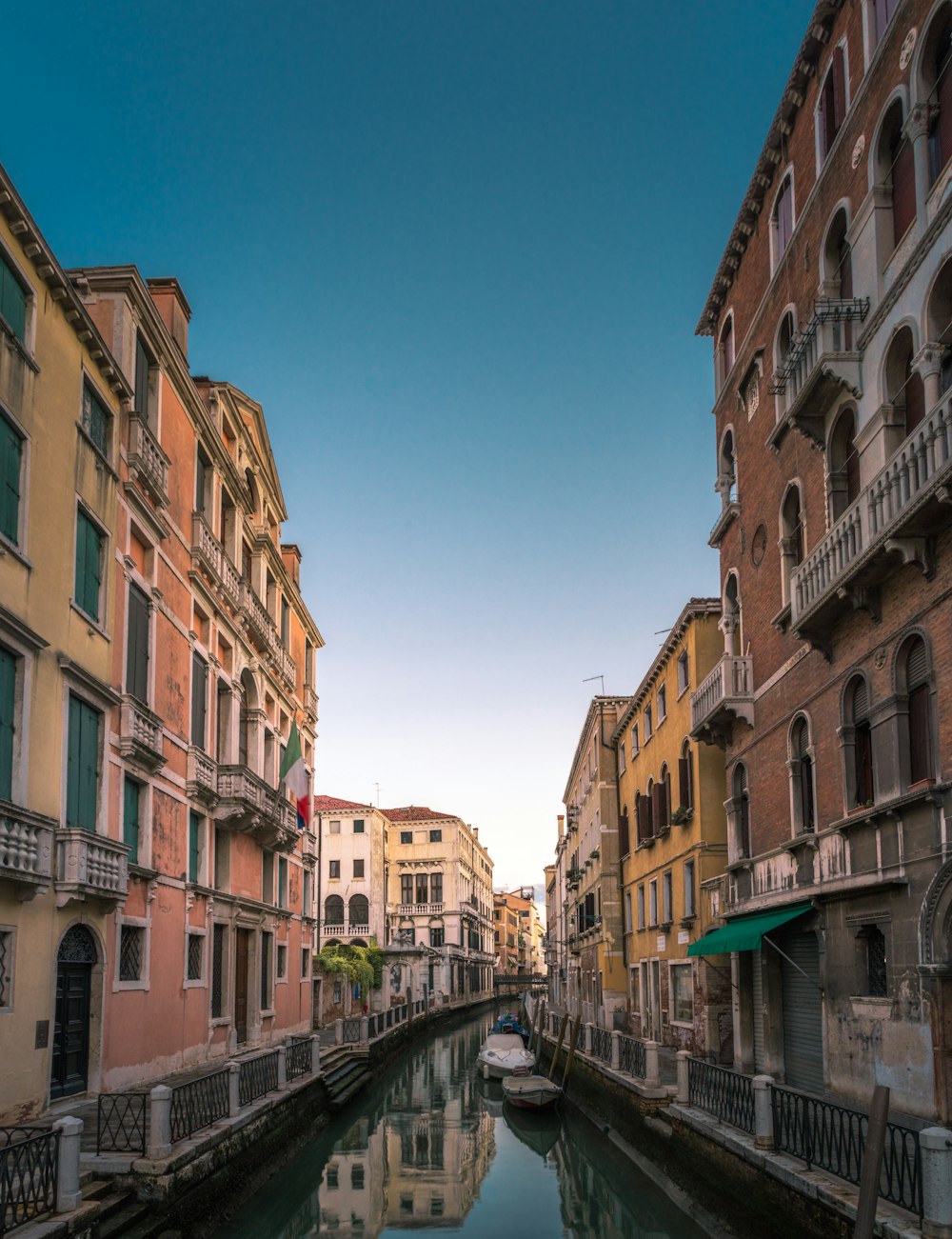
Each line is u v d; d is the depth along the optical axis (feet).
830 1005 46.19
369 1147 69.10
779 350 55.67
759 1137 38.83
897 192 42.86
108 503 54.08
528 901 475.31
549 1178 59.16
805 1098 35.86
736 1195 40.50
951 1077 35.70
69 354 49.32
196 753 67.10
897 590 40.57
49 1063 43.91
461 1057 137.59
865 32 44.80
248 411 88.17
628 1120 62.18
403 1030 135.33
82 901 47.62
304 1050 70.95
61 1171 31.53
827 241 48.60
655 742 90.58
